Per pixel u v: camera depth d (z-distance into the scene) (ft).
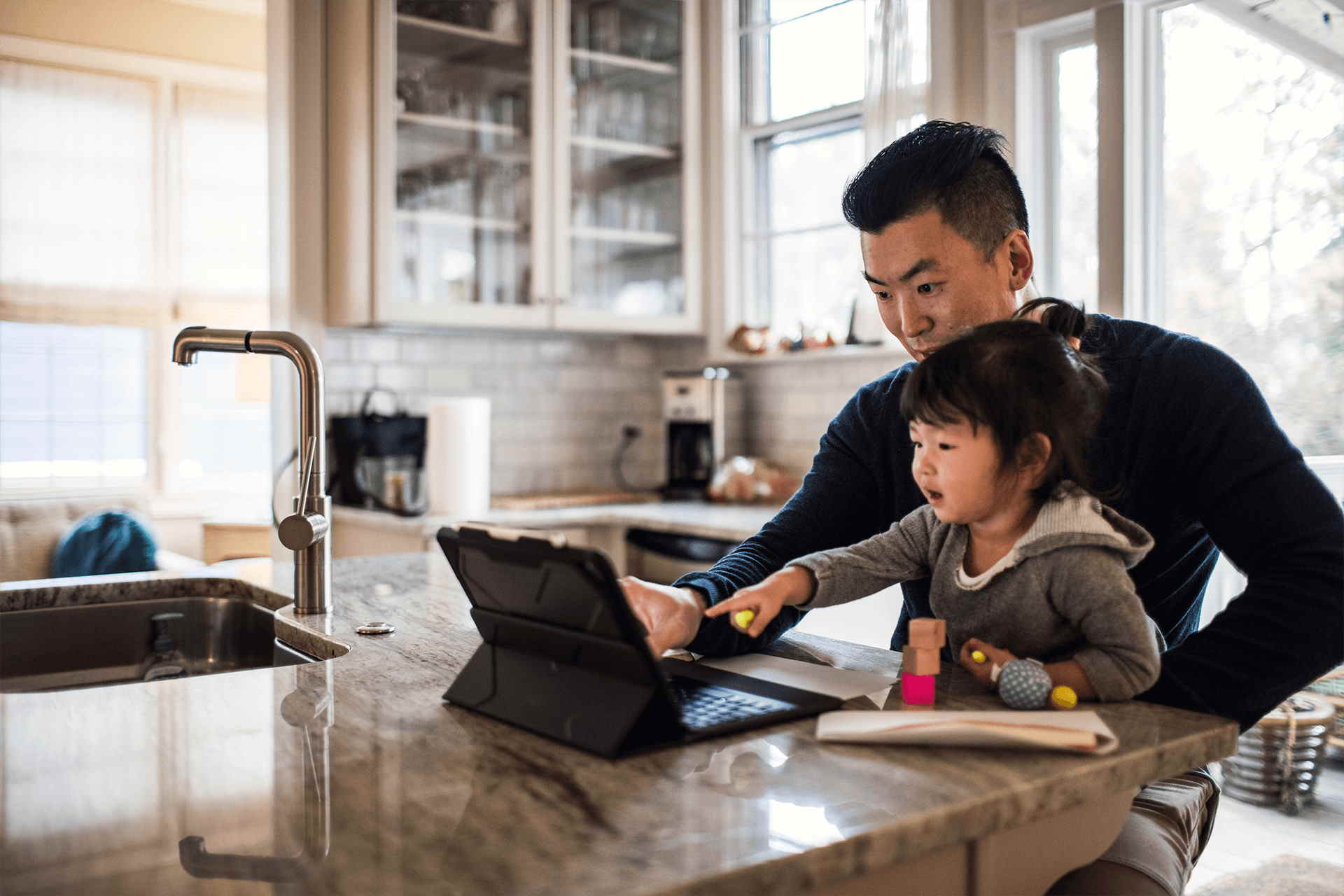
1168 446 3.82
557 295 11.64
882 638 8.70
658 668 2.58
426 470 10.93
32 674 5.26
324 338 11.28
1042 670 2.91
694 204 12.53
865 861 2.02
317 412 4.59
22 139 16.57
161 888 1.82
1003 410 2.96
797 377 12.23
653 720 2.64
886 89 10.19
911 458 4.44
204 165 17.98
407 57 10.78
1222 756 2.73
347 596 5.02
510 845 1.99
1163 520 3.89
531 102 11.50
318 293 11.17
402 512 10.79
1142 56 8.83
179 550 17.80
